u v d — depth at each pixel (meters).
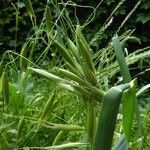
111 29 1.06
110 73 0.22
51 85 0.29
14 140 0.25
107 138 0.15
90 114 0.18
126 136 0.18
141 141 0.19
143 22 1.02
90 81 0.18
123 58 0.19
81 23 1.05
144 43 1.06
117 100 0.15
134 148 0.21
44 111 0.20
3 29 1.05
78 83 0.18
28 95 0.28
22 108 0.25
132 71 0.93
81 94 0.18
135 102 0.19
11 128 0.25
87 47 0.18
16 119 0.25
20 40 1.03
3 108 0.25
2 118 0.25
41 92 0.29
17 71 0.30
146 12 1.04
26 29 1.03
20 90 0.27
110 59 0.25
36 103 0.27
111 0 1.03
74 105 0.27
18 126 0.25
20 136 0.25
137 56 0.23
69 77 0.18
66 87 0.18
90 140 0.18
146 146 0.23
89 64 0.18
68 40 0.20
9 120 0.25
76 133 0.26
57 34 0.22
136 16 1.05
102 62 0.23
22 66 0.26
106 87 0.22
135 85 0.17
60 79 0.18
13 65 0.31
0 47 0.99
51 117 0.26
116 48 0.20
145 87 0.19
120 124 0.23
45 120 0.20
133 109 0.17
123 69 0.19
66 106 0.27
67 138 0.26
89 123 0.18
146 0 1.04
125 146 0.18
